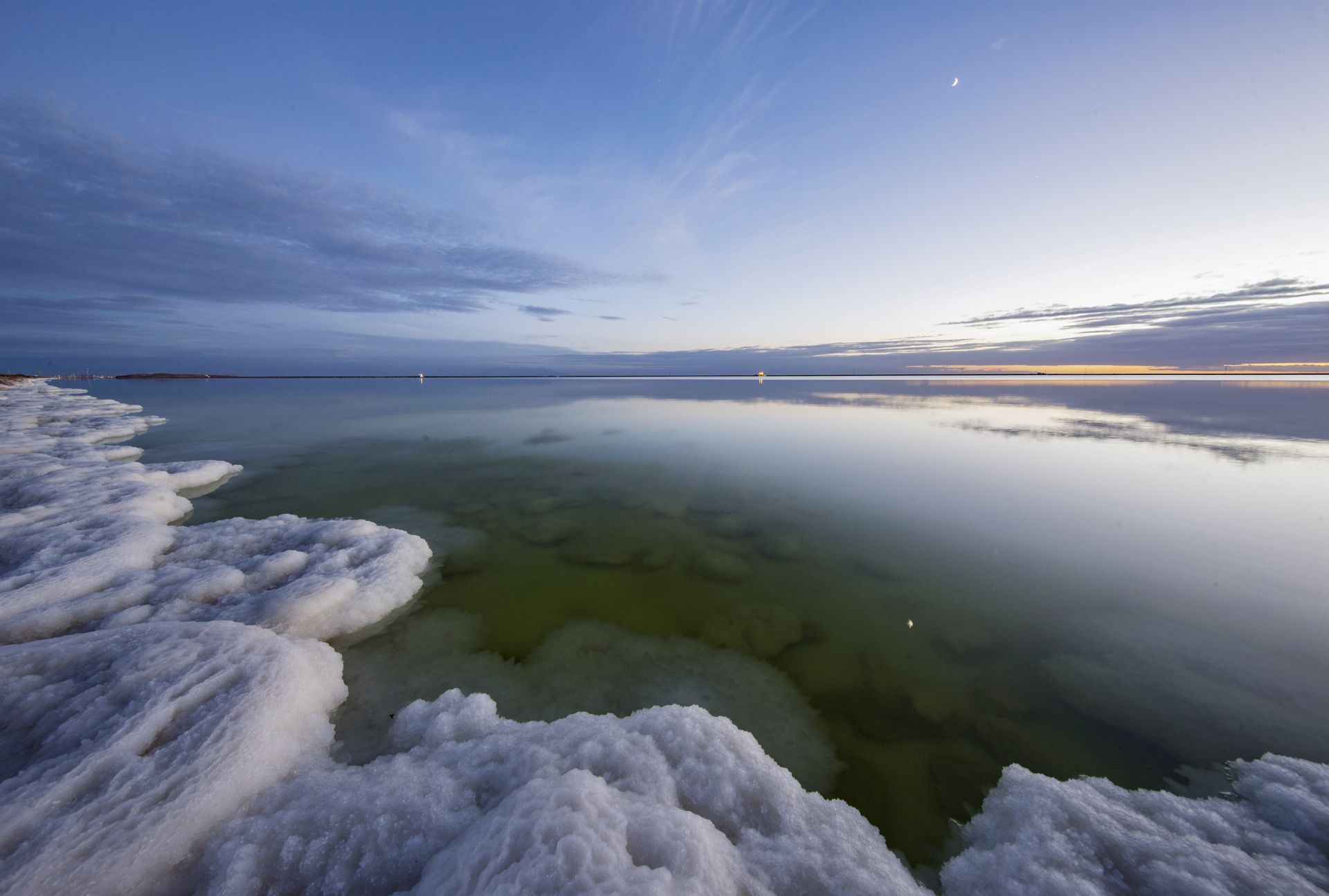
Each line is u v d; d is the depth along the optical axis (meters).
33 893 2.53
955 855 3.44
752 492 12.73
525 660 5.67
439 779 3.50
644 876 2.55
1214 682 5.27
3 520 7.84
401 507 11.34
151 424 24.31
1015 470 14.61
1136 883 2.95
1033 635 6.24
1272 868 2.99
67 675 4.23
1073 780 3.99
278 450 17.81
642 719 4.21
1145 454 16.47
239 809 3.21
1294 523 10.10
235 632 4.84
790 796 3.59
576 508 11.45
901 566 8.34
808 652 5.94
